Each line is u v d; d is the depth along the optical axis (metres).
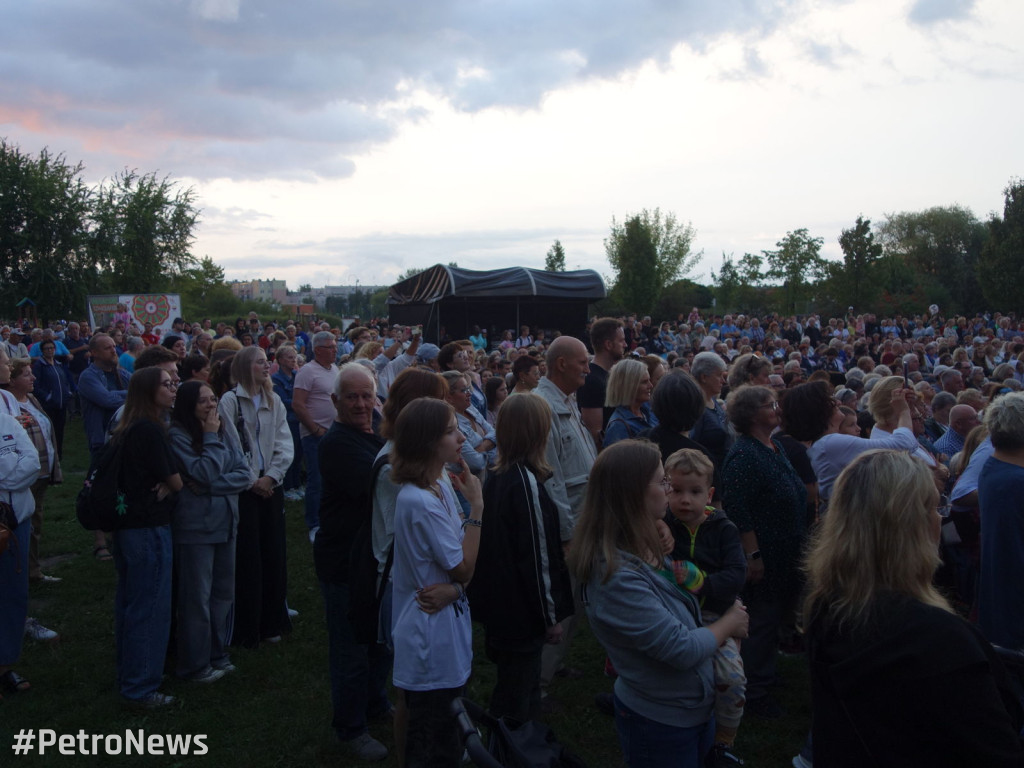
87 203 34.03
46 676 4.57
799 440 4.65
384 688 4.16
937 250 55.59
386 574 3.13
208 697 4.34
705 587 2.99
